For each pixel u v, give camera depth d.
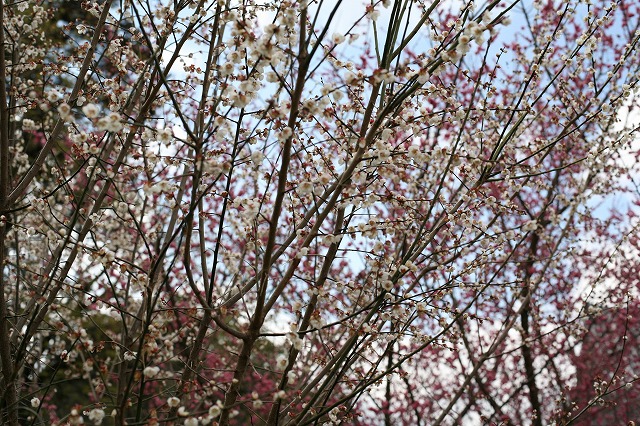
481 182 3.70
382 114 2.88
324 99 2.71
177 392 2.99
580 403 8.26
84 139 2.76
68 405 7.83
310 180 3.35
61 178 3.69
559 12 4.04
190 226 2.61
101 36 4.11
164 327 3.46
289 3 2.99
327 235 3.01
